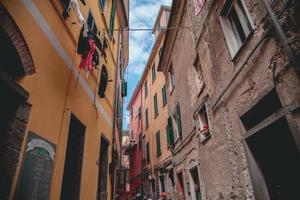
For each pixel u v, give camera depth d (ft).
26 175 9.96
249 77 14.05
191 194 27.07
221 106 18.35
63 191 15.23
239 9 16.34
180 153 33.45
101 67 24.09
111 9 30.78
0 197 8.58
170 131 38.81
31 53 11.00
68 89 15.44
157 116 52.42
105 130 25.16
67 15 15.70
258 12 13.10
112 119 29.09
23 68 10.27
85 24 17.48
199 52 24.20
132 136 85.71
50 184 11.94
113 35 31.22
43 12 12.60
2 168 8.77
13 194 9.13
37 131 11.16
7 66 10.05
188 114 28.99
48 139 12.12
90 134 19.42
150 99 60.64
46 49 12.61
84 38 17.22
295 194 11.41
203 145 23.16
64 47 15.16
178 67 34.40
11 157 9.18
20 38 10.21
